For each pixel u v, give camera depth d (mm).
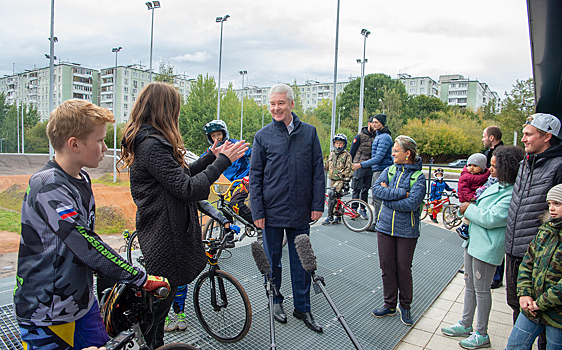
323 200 3014
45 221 1310
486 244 2717
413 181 3074
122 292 1631
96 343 1511
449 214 7797
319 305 3420
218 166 1788
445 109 63250
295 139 2932
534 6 2729
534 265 2082
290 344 2691
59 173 1394
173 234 1697
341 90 108812
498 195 2691
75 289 1393
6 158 28984
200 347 2562
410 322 3115
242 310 2508
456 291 4031
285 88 2867
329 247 5188
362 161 6473
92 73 92688
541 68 3305
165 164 1625
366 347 2723
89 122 1394
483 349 2801
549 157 2248
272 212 2947
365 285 3941
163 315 1769
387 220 3160
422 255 5199
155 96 1700
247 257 4402
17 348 2316
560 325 1950
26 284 1354
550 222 2049
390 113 52094
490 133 4270
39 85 92375
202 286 2682
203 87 37625
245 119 47281
